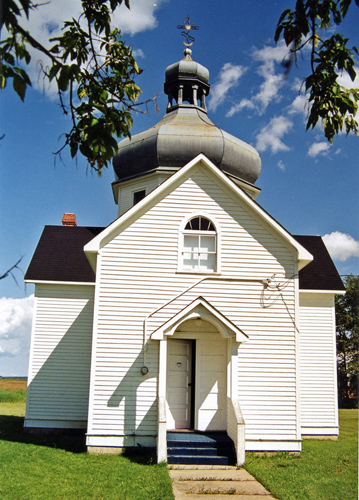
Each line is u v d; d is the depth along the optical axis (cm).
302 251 1528
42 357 1941
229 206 1539
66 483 1049
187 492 1037
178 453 1316
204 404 1484
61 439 1703
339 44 693
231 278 1499
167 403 1509
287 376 1470
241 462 1275
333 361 1931
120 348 1431
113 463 1260
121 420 1396
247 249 1523
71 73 607
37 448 1429
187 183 1539
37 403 1905
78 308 1984
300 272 2041
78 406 1909
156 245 1493
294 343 1491
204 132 2050
